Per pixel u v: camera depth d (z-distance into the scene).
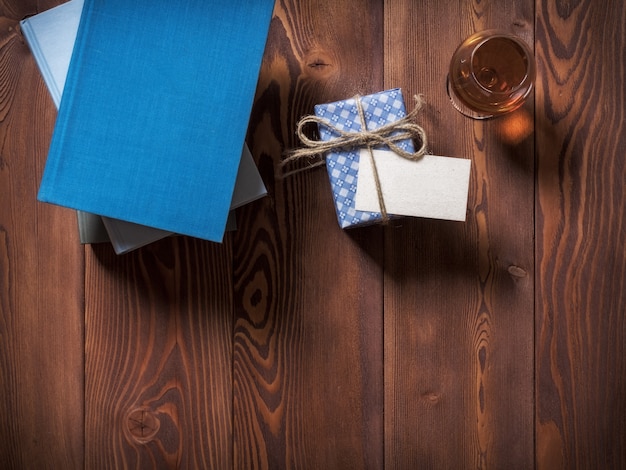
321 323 0.85
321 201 0.84
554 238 0.86
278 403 0.85
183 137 0.71
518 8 0.85
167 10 0.71
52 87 0.75
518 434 0.86
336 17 0.84
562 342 0.86
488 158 0.85
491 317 0.85
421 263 0.85
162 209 0.71
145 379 0.84
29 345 0.83
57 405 0.84
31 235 0.83
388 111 0.78
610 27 0.86
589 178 0.86
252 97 0.72
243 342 0.84
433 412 0.85
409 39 0.85
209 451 0.84
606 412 0.86
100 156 0.71
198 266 0.84
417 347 0.85
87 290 0.83
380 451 0.85
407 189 0.77
